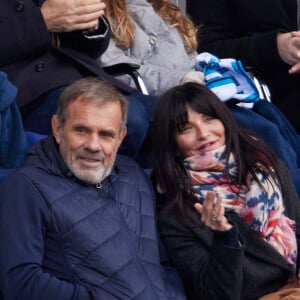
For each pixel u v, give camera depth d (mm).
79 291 7133
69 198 7535
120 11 11430
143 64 11617
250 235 8453
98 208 7672
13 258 7086
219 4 13344
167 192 8711
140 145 9859
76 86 7750
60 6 10148
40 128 10008
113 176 8203
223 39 13297
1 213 7336
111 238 7551
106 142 7723
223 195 8711
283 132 11492
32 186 7430
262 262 8398
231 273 7613
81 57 10438
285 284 8625
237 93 11359
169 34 11953
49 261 7352
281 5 13227
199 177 8773
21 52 9953
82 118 7605
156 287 7758
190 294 8422
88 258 7367
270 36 12477
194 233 8297
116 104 7789
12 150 9039
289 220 8867
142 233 7992
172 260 8391
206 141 8773
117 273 7406
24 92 9883
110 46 11242
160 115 8859
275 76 12805
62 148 7766
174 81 11461
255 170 8836
